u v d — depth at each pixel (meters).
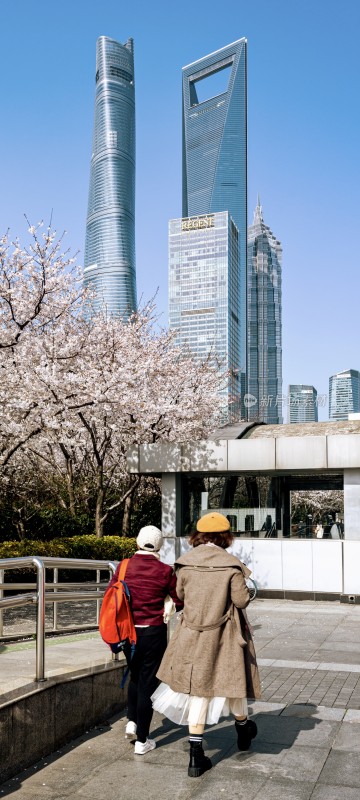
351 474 14.63
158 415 19.30
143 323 23.59
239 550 15.41
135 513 23.83
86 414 18.58
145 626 5.19
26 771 4.75
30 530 19.25
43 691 5.06
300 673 7.92
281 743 5.25
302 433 16.52
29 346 16.78
